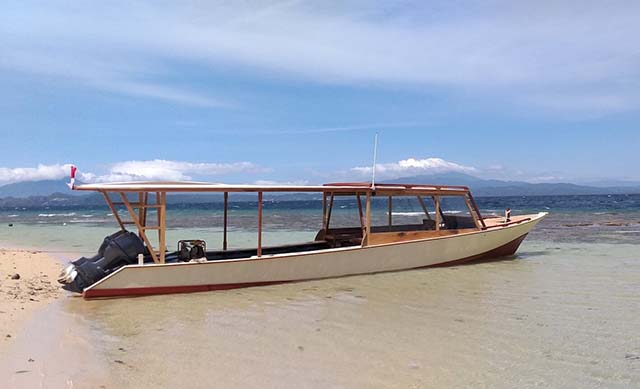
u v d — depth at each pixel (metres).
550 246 19.22
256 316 9.09
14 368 6.36
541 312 9.23
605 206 60.38
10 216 68.62
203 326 8.46
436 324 8.48
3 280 12.56
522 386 5.84
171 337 7.82
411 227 14.03
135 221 10.91
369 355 6.94
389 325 8.43
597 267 14.10
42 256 18.27
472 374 6.21
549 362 6.62
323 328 8.29
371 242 12.96
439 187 14.10
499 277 12.70
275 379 6.07
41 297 10.72
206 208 91.94
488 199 112.12
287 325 8.48
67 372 6.25
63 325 8.47
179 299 10.48
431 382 5.96
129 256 11.03
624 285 11.60
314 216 46.50
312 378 6.09
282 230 29.44
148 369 6.40
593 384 5.91
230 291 11.19
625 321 8.57
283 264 11.85
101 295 10.49
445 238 14.02
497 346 7.29
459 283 11.97
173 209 86.12
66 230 33.88
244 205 109.25
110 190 10.58
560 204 71.25
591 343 7.41
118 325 8.50
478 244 14.73
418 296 10.61
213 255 12.80
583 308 9.52
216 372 6.30
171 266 10.83
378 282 12.12
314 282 12.08
